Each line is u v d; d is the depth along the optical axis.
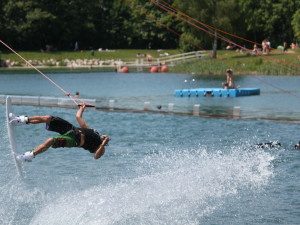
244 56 108.62
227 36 116.12
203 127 34.88
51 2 146.75
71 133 15.70
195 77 91.81
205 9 109.62
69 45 158.12
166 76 95.75
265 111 43.78
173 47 160.50
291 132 32.75
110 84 77.75
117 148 27.69
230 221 16.75
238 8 117.31
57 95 60.78
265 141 29.88
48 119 15.59
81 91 66.44
